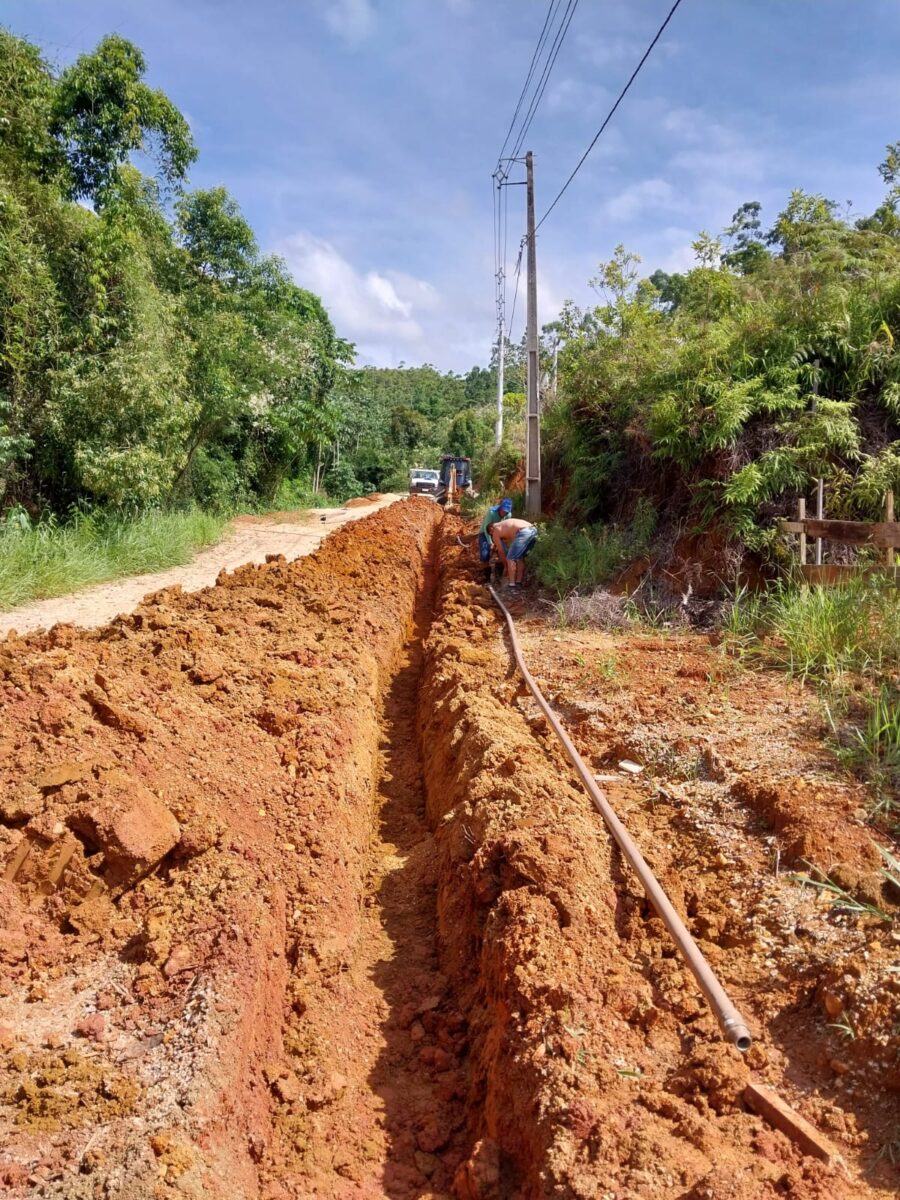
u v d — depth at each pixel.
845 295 9.23
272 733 5.88
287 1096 3.53
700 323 11.12
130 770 4.50
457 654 8.34
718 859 4.27
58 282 13.53
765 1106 2.85
